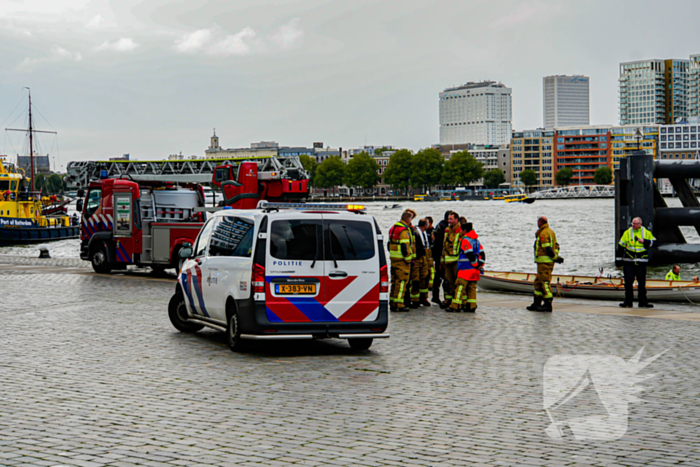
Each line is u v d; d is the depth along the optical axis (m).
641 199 34.62
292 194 28.83
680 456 6.55
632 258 18.89
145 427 7.46
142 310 17.41
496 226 95.00
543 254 17.89
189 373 10.32
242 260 11.91
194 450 6.65
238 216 12.50
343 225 11.99
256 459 6.39
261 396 8.91
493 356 11.70
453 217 18.41
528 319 16.41
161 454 6.52
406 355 11.85
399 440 7.04
